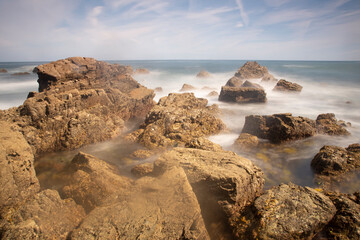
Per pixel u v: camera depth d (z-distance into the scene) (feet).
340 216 18.53
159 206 17.19
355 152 31.89
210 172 20.65
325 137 42.22
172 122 44.16
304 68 283.79
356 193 22.74
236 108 70.44
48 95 39.96
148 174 25.13
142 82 145.79
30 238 15.35
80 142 38.75
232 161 23.36
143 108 63.21
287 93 95.14
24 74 191.62
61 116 38.83
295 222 17.48
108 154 36.55
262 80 138.82
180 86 135.85
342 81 141.69
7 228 16.03
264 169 31.86
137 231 15.34
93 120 41.22
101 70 65.05
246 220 19.07
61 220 18.49
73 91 43.27
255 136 41.37
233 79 114.42
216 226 19.85
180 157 24.20
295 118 41.65
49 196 19.81
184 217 16.34
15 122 34.12
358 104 78.23
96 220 16.30
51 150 36.65
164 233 15.43
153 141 39.50
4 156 20.04
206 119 46.73
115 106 53.83
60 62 56.24
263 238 16.70
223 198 19.92
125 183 23.98
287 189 21.30
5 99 87.81
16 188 19.90
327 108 72.90
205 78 171.73
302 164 33.04
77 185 23.17
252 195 22.21
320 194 20.45
